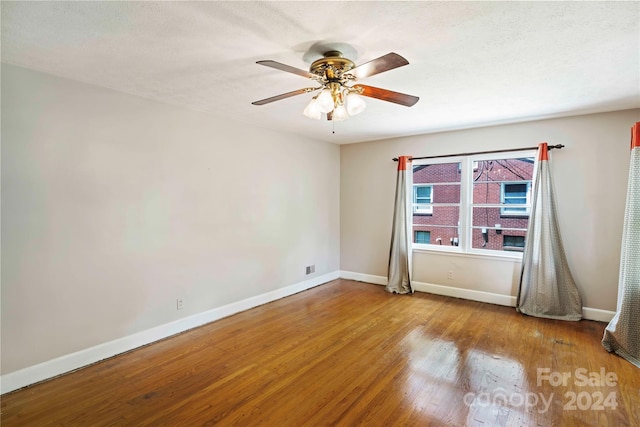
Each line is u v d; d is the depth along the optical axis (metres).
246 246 4.07
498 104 3.25
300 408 2.16
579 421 2.02
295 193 4.77
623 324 2.85
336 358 2.83
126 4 1.56
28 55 2.14
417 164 4.86
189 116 3.42
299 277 4.89
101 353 2.80
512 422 2.01
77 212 2.65
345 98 2.86
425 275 4.84
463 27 1.79
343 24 1.75
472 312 3.97
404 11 1.62
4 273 2.30
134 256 3.01
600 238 3.62
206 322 3.63
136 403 2.21
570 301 3.73
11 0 1.51
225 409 2.15
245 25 1.76
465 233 4.54
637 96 2.99
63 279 2.58
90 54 2.13
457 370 2.62
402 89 2.80
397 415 2.09
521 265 4.02
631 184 2.91
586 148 3.66
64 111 2.55
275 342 3.15
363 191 5.40
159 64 2.28
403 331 3.41
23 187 2.38
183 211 3.39
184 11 1.62
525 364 2.71
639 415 2.07
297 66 2.32
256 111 3.50
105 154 2.80
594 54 2.12
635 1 1.53
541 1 1.54
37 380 2.46
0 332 2.29
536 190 3.86
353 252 5.57
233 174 3.89
